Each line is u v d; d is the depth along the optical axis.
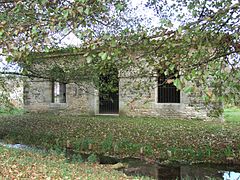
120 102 16.88
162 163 8.28
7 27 3.05
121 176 6.45
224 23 2.99
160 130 11.59
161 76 4.02
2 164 6.15
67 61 10.88
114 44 2.96
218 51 2.98
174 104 15.62
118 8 3.46
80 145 10.13
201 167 7.85
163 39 3.26
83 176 5.89
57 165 6.79
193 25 3.01
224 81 2.72
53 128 12.88
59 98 20.28
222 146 8.93
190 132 11.01
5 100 11.47
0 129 13.20
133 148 9.34
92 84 12.23
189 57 2.85
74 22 2.74
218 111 4.17
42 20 2.90
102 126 12.95
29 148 10.09
